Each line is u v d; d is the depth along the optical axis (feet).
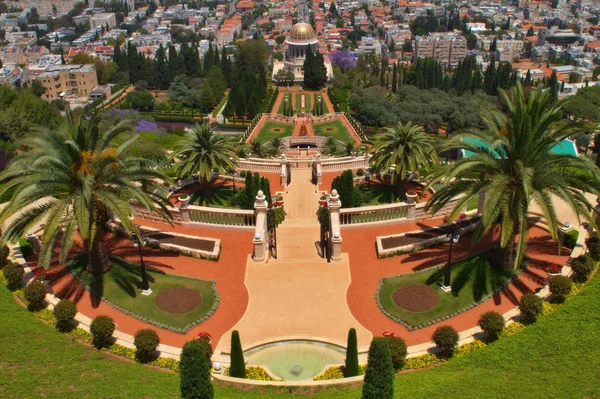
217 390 100.63
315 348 118.42
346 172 182.09
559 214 163.32
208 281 139.44
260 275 142.92
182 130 443.32
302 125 427.74
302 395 98.58
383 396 82.17
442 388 96.48
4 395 94.63
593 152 383.24
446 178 125.90
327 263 147.84
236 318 126.93
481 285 134.21
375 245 154.92
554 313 119.03
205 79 553.23
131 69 615.16
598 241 138.00
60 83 586.04
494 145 117.70
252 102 479.82
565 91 603.67
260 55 628.69
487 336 114.73
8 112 300.20
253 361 114.93
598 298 120.98
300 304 131.54
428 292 133.39
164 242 153.38
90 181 126.31
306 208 188.75
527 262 139.23
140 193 133.18
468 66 522.47
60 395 95.20
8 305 124.36
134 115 393.91
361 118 473.67
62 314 115.24
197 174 213.46
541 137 127.75
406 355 110.32
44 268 126.31
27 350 108.78
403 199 197.47
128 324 123.65
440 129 483.51
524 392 94.53
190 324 123.95
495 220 135.54
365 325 124.06
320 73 564.30
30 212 130.62
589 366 100.58
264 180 184.44
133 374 103.60
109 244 154.10
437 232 156.15
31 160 127.13
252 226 161.58
